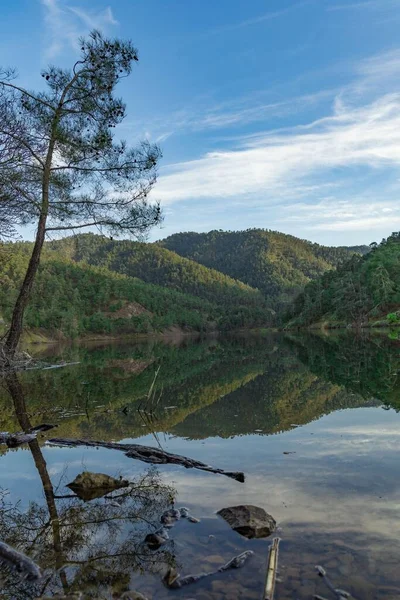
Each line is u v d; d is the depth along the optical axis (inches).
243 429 216.8
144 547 104.1
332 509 117.3
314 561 92.8
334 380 376.5
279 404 279.6
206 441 196.1
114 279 5669.3
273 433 205.3
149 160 498.6
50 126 474.9
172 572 92.1
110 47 468.8
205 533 108.7
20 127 425.4
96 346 2055.9
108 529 114.9
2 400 335.6
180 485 143.3
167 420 246.1
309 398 296.0
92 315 4375.0
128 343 2583.7
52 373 534.9
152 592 86.6
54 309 3361.2
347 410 250.8
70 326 3267.7
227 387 365.7
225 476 149.0
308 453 169.5
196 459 168.7
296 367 518.9
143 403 300.4
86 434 220.5
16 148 416.5
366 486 131.8
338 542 100.0
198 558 97.6
